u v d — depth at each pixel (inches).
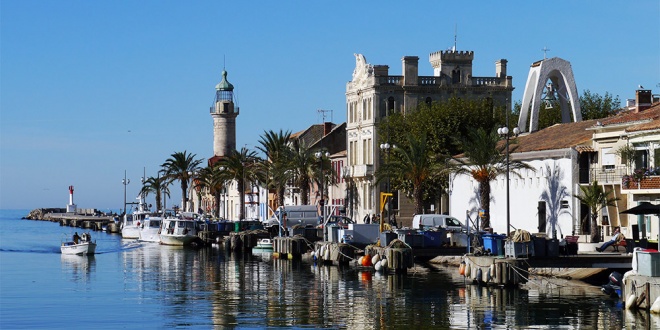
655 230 2810.0
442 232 2933.1
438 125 4286.4
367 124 4943.4
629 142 2942.9
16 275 3117.6
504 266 2383.1
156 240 5226.4
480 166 3270.2
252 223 4571.9
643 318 1852.9
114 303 2308.1
